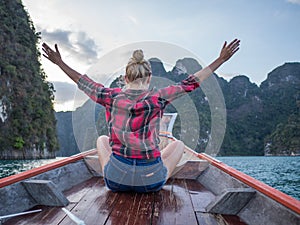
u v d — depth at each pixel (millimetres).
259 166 23547
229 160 21297
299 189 11695
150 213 1312
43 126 46188
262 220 1175
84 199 1536
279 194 1153
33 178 1516
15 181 1344
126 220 1214
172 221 1220
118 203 1449
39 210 1336
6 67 41188
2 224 1165
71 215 1212
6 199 1252
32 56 51938
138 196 1575
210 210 1345
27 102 43719
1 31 44000
